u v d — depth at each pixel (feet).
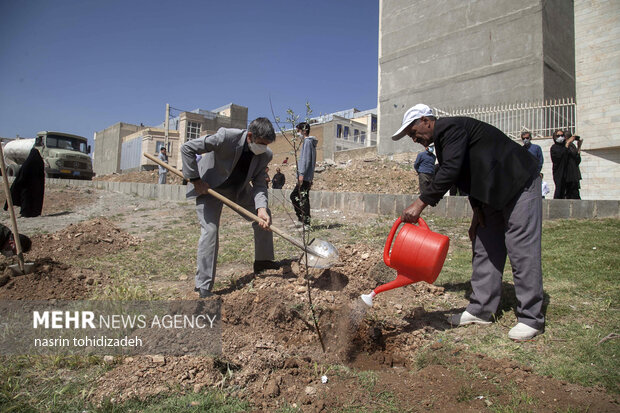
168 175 69.36
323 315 9.69
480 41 60.03
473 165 9.05
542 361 7.97
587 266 13.46
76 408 6.48
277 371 7.83
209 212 11.80
